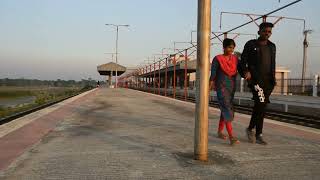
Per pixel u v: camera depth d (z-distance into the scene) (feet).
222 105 21.16
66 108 50.31
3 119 35.42
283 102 71.67
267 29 20.83
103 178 14.10
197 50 16.53
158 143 21.56
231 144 20.97
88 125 30.71
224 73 20.92
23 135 25.07
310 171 15.37
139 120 34.60
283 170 15.47
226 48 20.90
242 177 14.32
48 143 21.79
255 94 21.48
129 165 16.11
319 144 21.90
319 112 67.82
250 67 21.30
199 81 16.56
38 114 40.70
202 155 16.93
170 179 13.99
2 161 16.90
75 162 16.70
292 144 21.76
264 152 19.15
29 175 14.51
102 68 277.44
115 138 23.52
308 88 102.22
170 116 38.96
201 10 16.29
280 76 152.05
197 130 16.87
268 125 31.42
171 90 171.73
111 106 54.95
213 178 14.15
